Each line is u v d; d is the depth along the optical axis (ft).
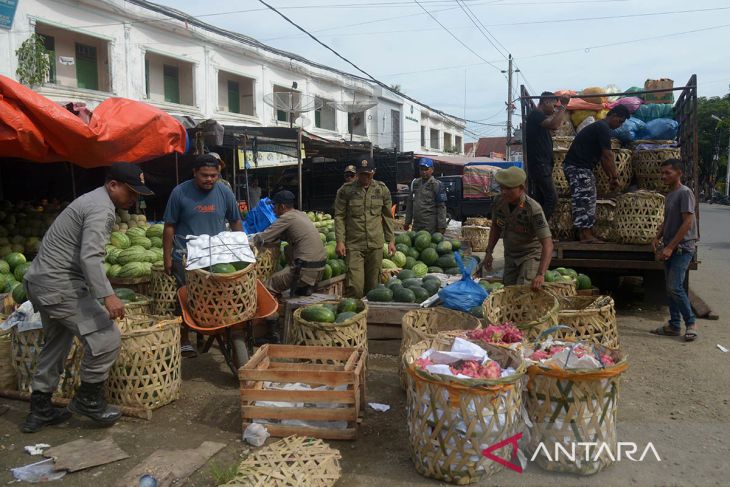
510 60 105.70
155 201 43.70
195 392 16.15
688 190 19.90
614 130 26.78
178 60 58.03
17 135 21.44
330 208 60.23
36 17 43.37
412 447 11.65
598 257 24.71
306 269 20.16
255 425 13.14
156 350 14.58
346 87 86.63
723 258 43.78
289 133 41.86
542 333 13.21
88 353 13.15
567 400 10.96
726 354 19.07
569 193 26.55
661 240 21.38
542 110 23.12
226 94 65.92
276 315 19.99
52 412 13.76
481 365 11.57
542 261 17.10
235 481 10.22
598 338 15.87
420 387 11.16
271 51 69.77
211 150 42.63
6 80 21.33
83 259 12.41
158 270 20.61
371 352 19.90
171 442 12.95
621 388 16.19
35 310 13.26
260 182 54.95
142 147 25.44
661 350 19.61
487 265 19.80
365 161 22.20
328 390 13.64
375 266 23.35
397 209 64.28
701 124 165.27
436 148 130.00
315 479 10.56
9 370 15.89
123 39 51.11
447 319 16.81
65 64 47.39
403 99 105.19
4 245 28.14
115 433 13.43
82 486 11.06
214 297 15.28
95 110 24.32
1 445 12.83
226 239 15.85
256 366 13.93
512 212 17.90
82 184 40.68
